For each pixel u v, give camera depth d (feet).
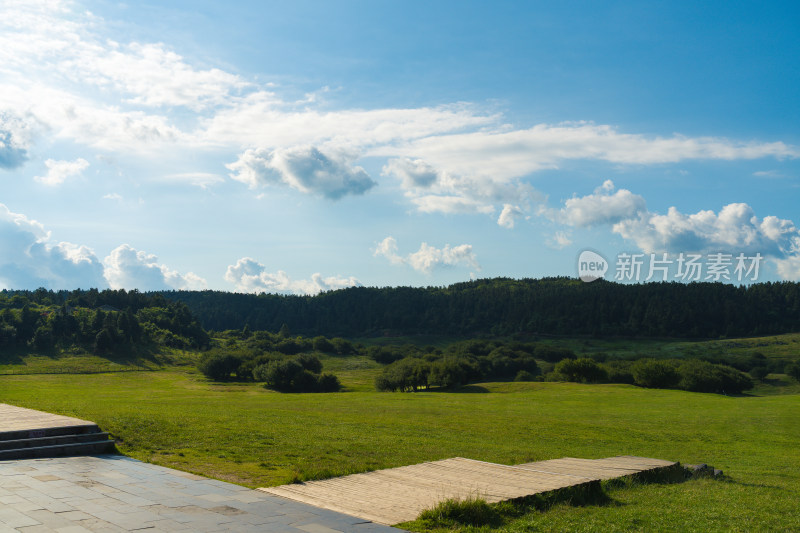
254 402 174.19
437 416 140.46
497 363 509.76
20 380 364.38
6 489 37.09
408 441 83.20
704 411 189.67
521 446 91.04
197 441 64.44
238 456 57.16
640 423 151.12
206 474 46.47
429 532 30.96
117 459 52.06
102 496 35.94
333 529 29.68
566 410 184.85
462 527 32.30
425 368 393.29
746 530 36.91
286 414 116.57
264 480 45.03
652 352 587.68
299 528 29.53
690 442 118.42
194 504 34.58
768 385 447.01
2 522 28.84
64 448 53.36
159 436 64.80
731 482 65.72
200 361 483.92
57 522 29.07
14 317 546.26
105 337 528.22
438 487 43.04
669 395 267.39
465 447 81.92
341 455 63.21
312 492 40.27
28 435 53.26
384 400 210.18
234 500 36.22
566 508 39.68
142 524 29.25
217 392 337.52
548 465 59.72
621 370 425.28
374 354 622.13
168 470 47.16
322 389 397.60
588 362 400.88
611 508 41.57
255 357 470.80
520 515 36.55
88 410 87.30
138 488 38.96
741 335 653.30
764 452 107.65
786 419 166.91
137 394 230.68
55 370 446.19
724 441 123.34
